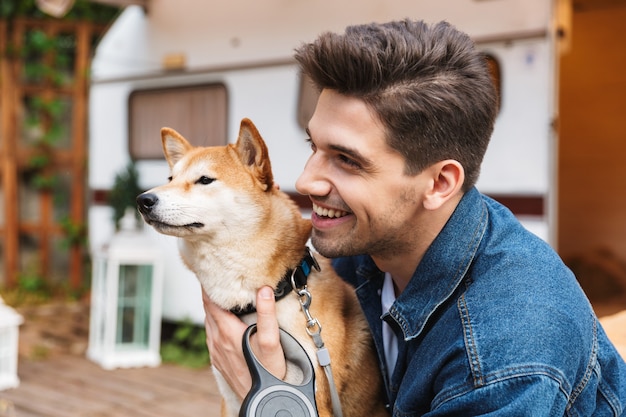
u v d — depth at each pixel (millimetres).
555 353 1179
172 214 1897
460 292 1388
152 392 4492
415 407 1355
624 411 1430
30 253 7711
